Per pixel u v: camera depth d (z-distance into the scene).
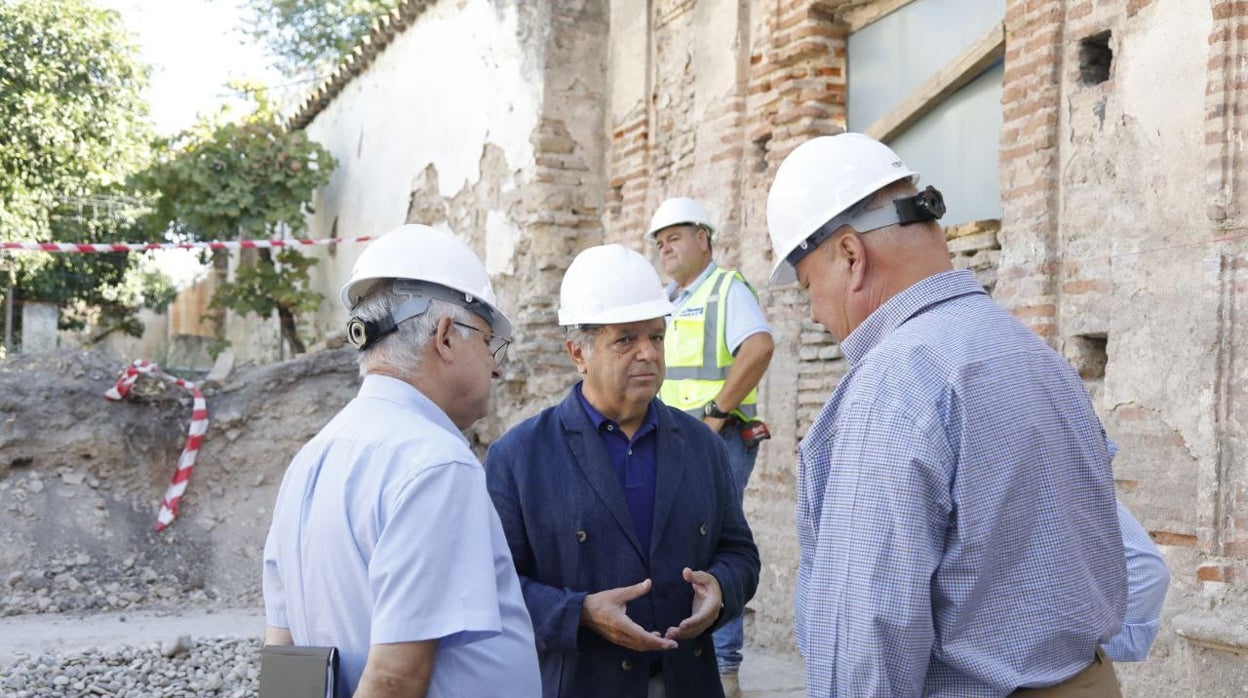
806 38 6.94
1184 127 4.32
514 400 9.63
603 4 9.66
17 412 8.91
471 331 2.34
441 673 2.04
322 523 2.11
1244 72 4.12
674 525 3.00
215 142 15.26
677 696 2.91
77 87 19.86
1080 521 1.95
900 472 1.88
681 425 3.19
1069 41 4.93
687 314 5.09
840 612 1.90
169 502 9.01
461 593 1.99
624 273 3.09
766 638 6.73
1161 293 4.39
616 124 9.29
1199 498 4.19
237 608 8.25
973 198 5.98
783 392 6.85
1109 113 4.68
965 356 1.95
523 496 2.98
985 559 1.88
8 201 19.05
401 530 1.99
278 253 15.86
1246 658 3.98
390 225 13.62
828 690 1.92
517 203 9.97
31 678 6.00
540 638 2.81
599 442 3.04
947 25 6.21
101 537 8.64
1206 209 4.20
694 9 8.15
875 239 2.14
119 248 11.76
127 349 27.47
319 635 2.10
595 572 2.94
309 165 16.19
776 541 6.75
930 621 1.85
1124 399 4.52
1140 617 2.44
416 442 2.11
